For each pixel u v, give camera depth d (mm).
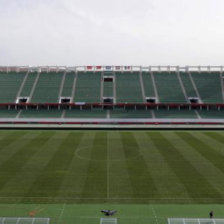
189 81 96438
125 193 28625
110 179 32406
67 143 49781
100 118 77250
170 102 85500
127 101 85812
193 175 33781
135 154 42781
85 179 32312
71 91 90188
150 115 80000
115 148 46438
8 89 89688
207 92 90562
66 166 36812
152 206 25812
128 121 75375
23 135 56781
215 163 38406
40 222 21516
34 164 37438
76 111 82062
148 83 95438
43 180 31844
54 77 97875
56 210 24797
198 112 82250
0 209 24891
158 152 44000
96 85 93938
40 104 83312
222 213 24500
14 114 79000
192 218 22000
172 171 35188
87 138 54469
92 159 40031
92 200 26938
